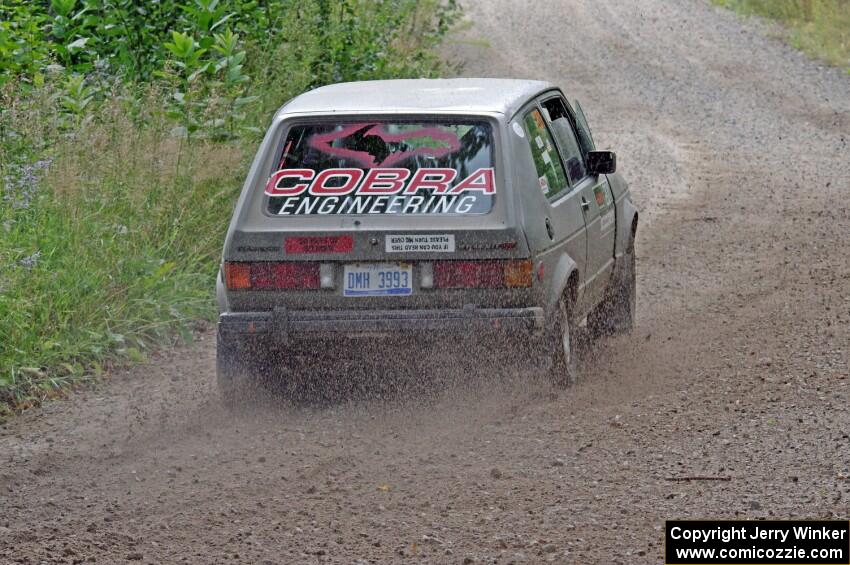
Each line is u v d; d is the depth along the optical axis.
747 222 38.62
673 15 91.94
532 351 19.98
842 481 16.48
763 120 61.47
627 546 14.52
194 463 17.80
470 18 89.56
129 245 26.84
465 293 19.30
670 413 19.73
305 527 15.24
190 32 35.66
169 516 15.69
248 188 19.78
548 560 14.12
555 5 95.38
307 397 21.09
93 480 17.16
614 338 25.36
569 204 21.47
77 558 14.32
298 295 19.52
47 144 28.53
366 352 19.97
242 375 20.05
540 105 22.19
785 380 21.47
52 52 33.66
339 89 22.19
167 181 29.19
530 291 19.28
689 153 53.19
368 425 19.50
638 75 73.69
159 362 23.91
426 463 17.61
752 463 17.31
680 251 34.59
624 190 26.08
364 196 19.59
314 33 40.97
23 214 26.33
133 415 20.44
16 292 23.41
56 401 21.47
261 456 18.02
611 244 24.30
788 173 48.09
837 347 23.56
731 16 91.25
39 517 15.72
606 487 16.50
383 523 15.34
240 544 14.72
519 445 18.30
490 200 19.36
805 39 82.62
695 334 25.30
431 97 20.91
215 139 31.08
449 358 20.22
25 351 22.36
